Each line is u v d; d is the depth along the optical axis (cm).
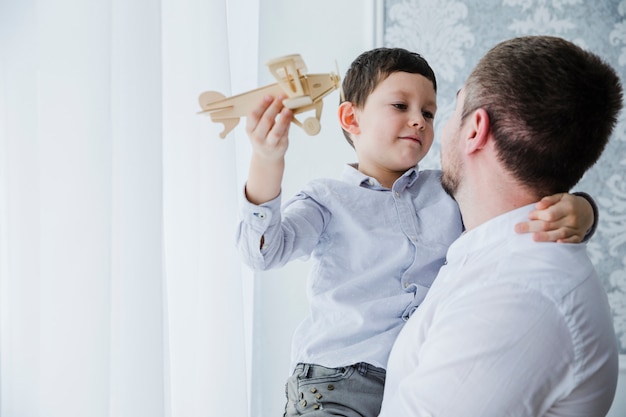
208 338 134
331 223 103
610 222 166
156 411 102
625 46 165
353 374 93
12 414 95
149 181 105
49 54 99
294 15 168
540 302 70
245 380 137
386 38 168
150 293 103
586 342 70
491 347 69
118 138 105
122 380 101
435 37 167
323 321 99
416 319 79
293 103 74
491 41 167
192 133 131
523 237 75
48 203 97
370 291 99
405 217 102
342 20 168
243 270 158
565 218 75
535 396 69
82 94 99
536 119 73
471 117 78
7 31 98
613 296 165
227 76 135
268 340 167
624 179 165
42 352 96
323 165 167
